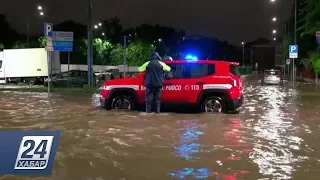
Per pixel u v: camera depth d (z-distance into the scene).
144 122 10.43
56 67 36.56
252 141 8.28
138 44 73.25
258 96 21.91
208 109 12.32
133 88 12.78
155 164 6.51
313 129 9.83
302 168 6.31
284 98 20.42
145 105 12.75
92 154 7.13
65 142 8.02
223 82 12.16
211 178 5.77
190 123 10.36
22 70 36.06
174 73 12.48
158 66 11.95
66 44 22.97
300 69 59.69
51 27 19.92
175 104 12.36
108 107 13.12
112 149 7.51
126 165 6.46
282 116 12.37
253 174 5.97
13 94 21.81
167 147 7.68
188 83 12.27
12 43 76.62
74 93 22.88
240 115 12.20
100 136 8.62
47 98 18.91
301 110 14.28
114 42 92.12
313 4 34.50
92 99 18.48
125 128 9.56
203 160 6.76
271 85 36.62
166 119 10.97
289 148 7.69
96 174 5.98
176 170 6.18
